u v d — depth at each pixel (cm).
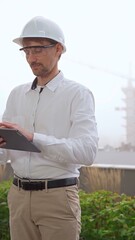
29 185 211
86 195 355
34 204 210
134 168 443
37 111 215
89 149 201
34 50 205
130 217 299
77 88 211
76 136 204
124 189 441
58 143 198
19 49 209
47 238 210
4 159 225
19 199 215
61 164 207
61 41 209
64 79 217
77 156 199
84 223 303
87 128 204
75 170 213
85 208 325
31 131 214
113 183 430
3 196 358
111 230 295
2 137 195
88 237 301
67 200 207
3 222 337
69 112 210
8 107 230
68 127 210
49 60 207
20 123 220
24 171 212
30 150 196
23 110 220
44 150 199
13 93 229
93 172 437
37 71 209
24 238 218
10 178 421
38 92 217
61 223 207
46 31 205
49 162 208
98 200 337
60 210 207
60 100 211
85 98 210
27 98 221
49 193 208
